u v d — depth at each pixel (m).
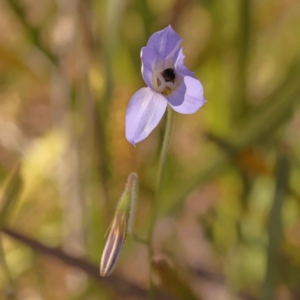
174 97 0.33
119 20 0.42
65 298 0.43
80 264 0.39
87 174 0.42
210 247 0.47
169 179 0.44
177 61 0.33
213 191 0.49
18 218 0.50
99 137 0.41
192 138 0.49
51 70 0.47
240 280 0.42
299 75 0.40
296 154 0.44
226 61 0.45
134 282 0.39
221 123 0.45
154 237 0.48
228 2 0.44
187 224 0.49
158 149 0.43
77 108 0.43
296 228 0.43
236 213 0.45
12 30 0.51
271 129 0.40
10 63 0.47
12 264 0.45
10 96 0.58
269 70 0.50
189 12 0.49
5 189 0.38
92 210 0.42
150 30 0.44
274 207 0.38
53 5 0.47
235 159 0.41
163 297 0.38
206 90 0.46
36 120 0.60
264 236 0.42
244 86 0.44
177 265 0.37
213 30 0.45
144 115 0.33
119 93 0.41
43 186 0.50
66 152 0.44
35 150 0.49
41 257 0.45
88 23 0.41
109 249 0.34
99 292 0.41
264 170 0.41
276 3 0.51
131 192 0.34
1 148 0.54
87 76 0.41
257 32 0.50
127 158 0.41
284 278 0.41
